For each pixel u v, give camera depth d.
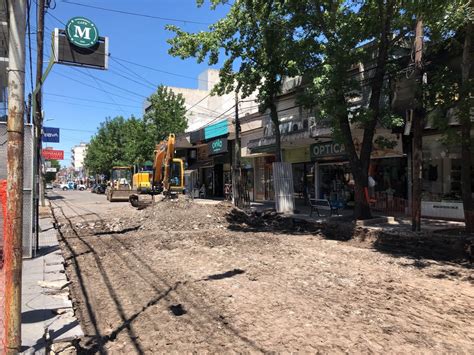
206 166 38.78
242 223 19.23
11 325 4.15
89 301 7.05
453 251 11.12
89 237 15.11
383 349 5.00
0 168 9.29
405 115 15.38
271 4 16.66
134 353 4.93
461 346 5.10
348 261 10.38
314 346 5.08
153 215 19.09
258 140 26.38
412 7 9.99
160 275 8.95
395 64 15.42
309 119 21.22
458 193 15.67
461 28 12.06
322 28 14.84
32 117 10.85
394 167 18.64
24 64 4.11
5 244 4.31
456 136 11.87
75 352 4.90
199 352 4.95
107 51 9.05
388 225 14.73
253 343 5.20
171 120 40.16
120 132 62.44
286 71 18.38
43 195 29.06
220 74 19.31
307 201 24.75
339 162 22.28
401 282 8.27
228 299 7.07
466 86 11.07
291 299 7.05
